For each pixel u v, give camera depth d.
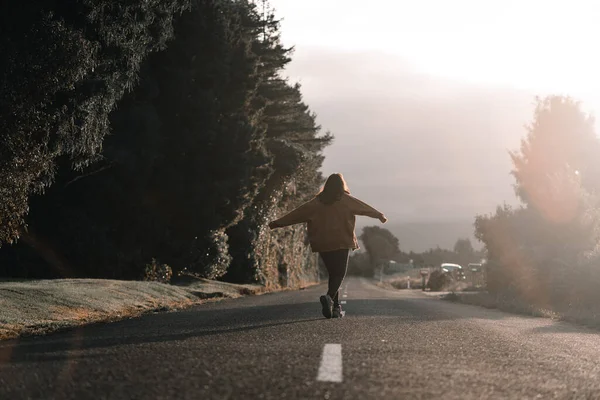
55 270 21.47
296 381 4.50
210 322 9.89
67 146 14.02
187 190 26.05
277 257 52.19
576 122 30.52
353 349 6.35
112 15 13.98
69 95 13.57
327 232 10.53
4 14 12.30
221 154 26.84
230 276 38.28
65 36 12.46
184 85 25.64
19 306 11.47
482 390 4.43
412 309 15.02
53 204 21.17
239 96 29.45
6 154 12.54
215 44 27.27
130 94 23.22
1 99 12.02
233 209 27.83
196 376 4.66
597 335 10.01
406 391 4.26
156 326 9.25
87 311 12.61
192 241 27.70
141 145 22.70
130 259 24.14
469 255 179.88
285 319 10.51
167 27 16.97
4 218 13.13
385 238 189.38
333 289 10.61
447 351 6.51
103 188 21.39
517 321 12.95
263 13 45.00
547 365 5.84
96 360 5.50
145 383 4.40
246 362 5.35
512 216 26.05
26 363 5.45
